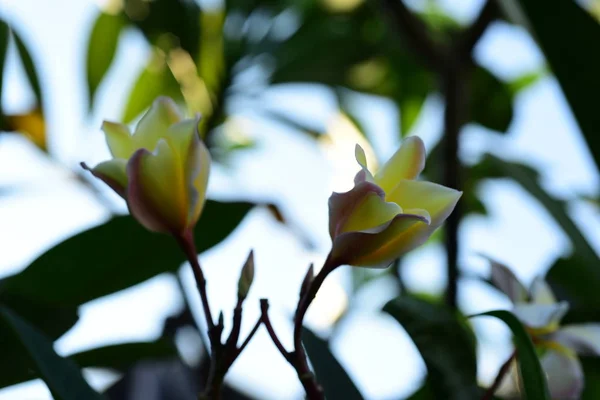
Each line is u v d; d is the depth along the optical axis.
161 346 0.88
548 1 0.77
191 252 0.74
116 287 0.84
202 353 0.99
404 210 0.72
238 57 1.41
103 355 0.87
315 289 0.73
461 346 0.81
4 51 0.96
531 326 0.80
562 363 0.81
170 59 1.36
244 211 0.84
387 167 0.73
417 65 1.52
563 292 0.95
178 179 0.74
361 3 1.51
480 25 1.20
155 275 0.84
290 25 1.49
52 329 0.84
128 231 0.82
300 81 1.46
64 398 0.75
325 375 0.79
